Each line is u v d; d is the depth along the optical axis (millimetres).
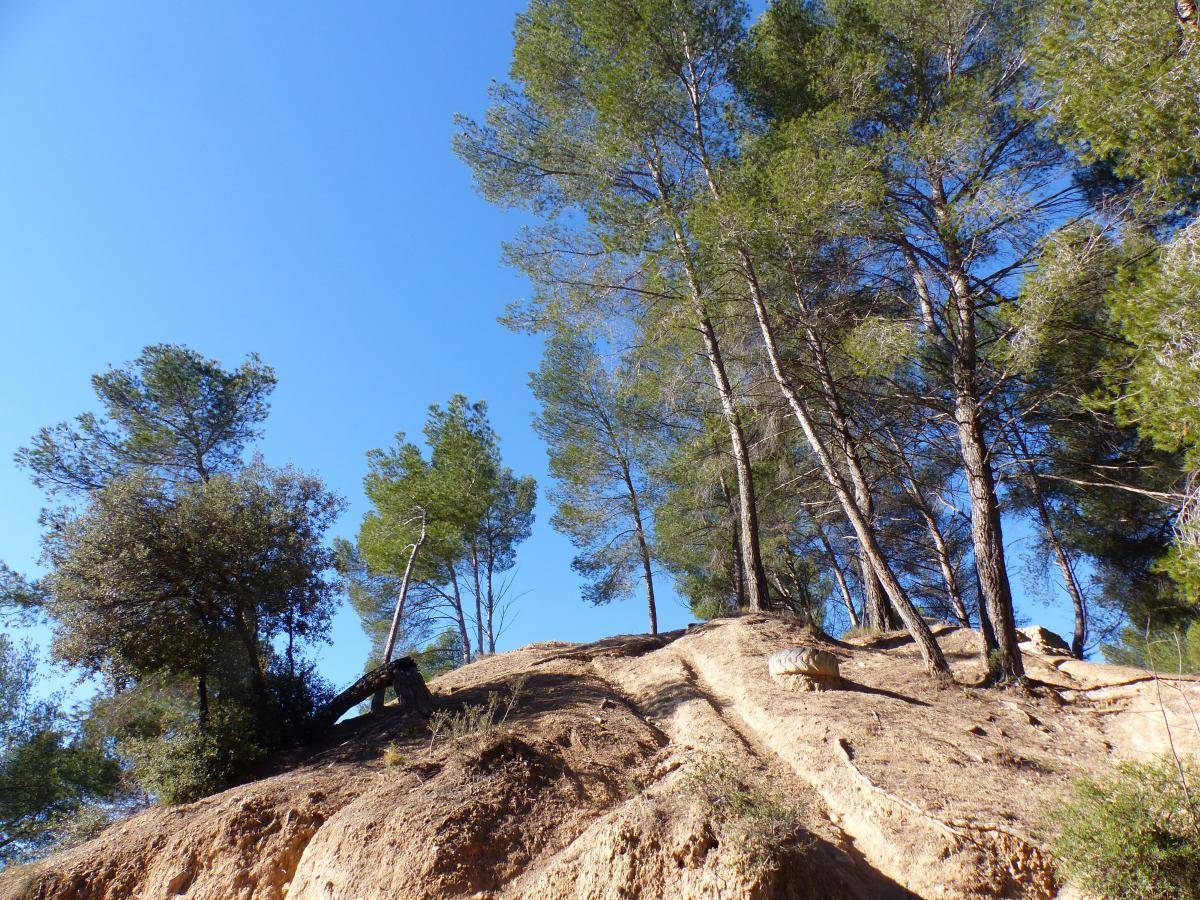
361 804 7945
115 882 8016
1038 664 10586
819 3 15641
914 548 19047
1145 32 8023
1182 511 7141
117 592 11547
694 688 10953
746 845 5695
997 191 10633
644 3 14883
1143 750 7613
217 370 19797
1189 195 8562
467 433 22875
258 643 13844
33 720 17391
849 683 10117
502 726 9148
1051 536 15750
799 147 11875
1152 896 4902
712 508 20500
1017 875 5730
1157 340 7031
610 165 15344
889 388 13141
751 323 14484
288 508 13648
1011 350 10016
